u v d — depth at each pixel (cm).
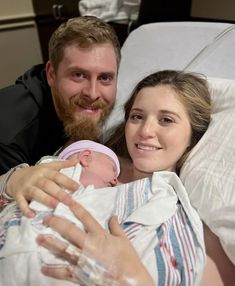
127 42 147
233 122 86
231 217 72
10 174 87
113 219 70
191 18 189
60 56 109
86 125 111
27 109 116
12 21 259
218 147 84
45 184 75
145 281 58
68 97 111
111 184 92
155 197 77
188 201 78
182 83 91
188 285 66
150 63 133
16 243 64
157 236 69
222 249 78
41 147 123
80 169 86
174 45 135
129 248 62
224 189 77
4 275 63
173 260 68
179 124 87
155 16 193
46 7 245
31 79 123
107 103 114
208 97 96
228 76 117
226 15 179
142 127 88
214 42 129
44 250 63
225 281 74
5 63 271
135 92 97
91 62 105
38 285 60
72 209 69
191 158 87
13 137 111
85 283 59
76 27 107
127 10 199
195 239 73
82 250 61
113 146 109
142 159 88
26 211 71
